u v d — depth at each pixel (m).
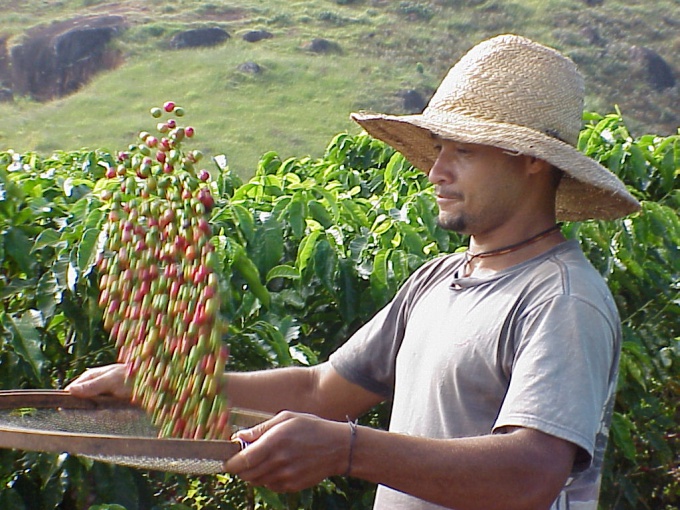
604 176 2.04
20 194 2.99
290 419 1.67
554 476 1.74
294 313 3.24
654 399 3.76
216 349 1.88
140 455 1.65
